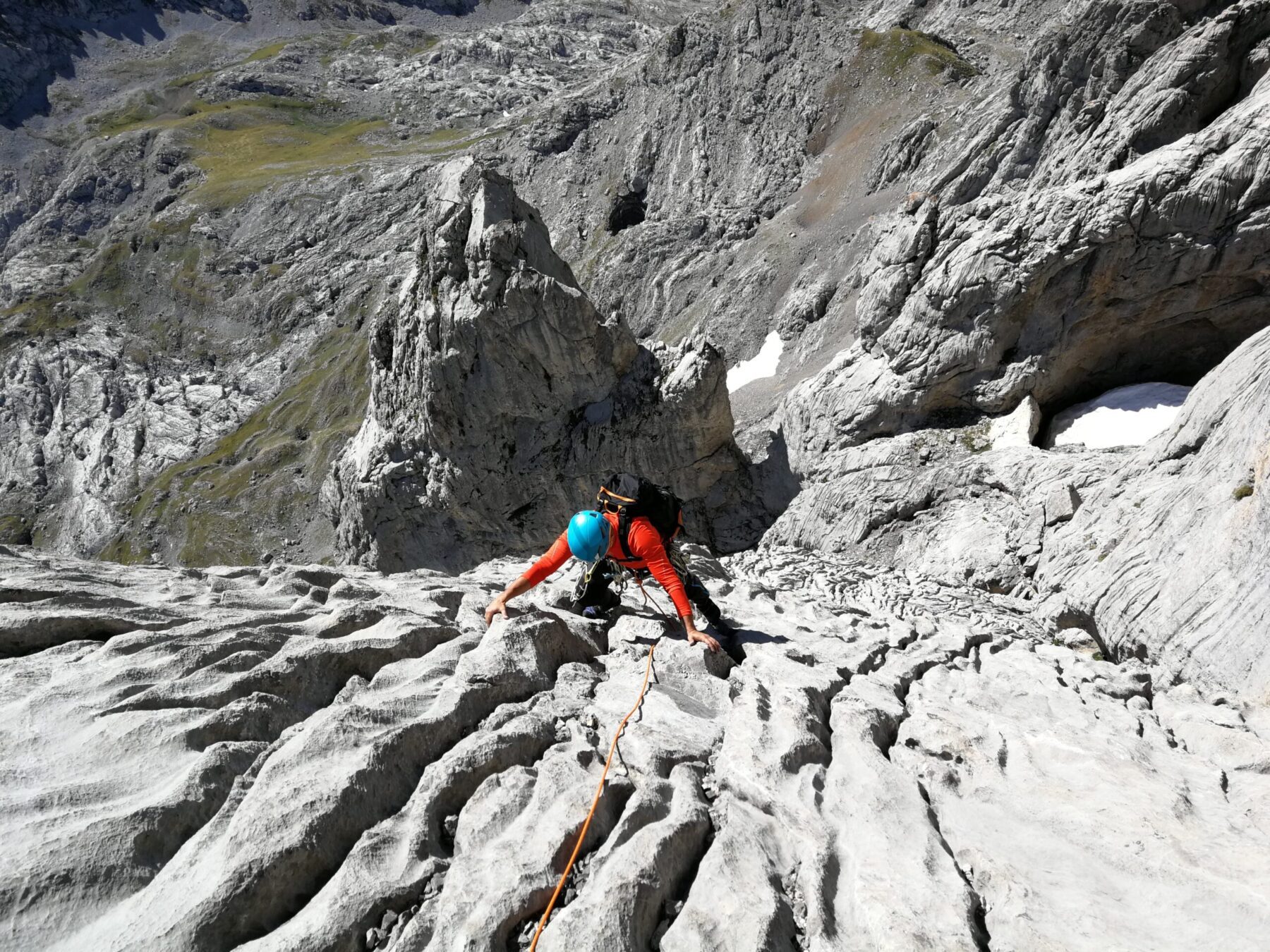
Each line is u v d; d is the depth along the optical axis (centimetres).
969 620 1088
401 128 16375
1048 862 383
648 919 321
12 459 10544
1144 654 936
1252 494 891
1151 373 2164
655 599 735
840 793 417
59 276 13462
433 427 3059
